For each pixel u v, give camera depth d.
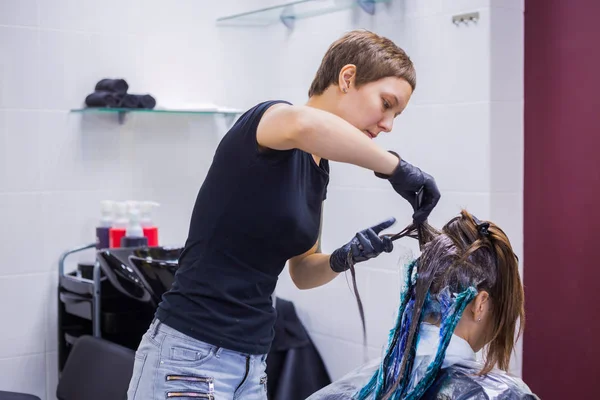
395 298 2.72
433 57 2.58
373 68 1.50
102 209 2.86
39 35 2.76
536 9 2.48
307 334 3.11
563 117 2.44
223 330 1.52
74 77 2.84
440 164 2.59
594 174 2.37
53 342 2.88
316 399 1.46
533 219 2.54
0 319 2.77
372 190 2.81
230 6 3.15
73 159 2.86
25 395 2.29
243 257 1.52
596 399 2.41
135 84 2.96
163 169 3.06
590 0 2.34
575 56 2.39
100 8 2.87
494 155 2.45
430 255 1.34
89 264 2.79
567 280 2.46
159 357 1.53
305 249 1.59
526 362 2.62
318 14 2.92
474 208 2.49
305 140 1.34
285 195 1.47
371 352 2.84
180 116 3.08
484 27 2.42
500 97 2.46
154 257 2.59
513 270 1.33
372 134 1.57
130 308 2.70
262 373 1.65
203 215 1.53
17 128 2.74
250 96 3.24
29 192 2.78
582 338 2.44
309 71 3.01
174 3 3.03
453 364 1.32
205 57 3.12
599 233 2.37
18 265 2.78
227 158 1.49
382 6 2.72
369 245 1.59
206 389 1.51
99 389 2.25
